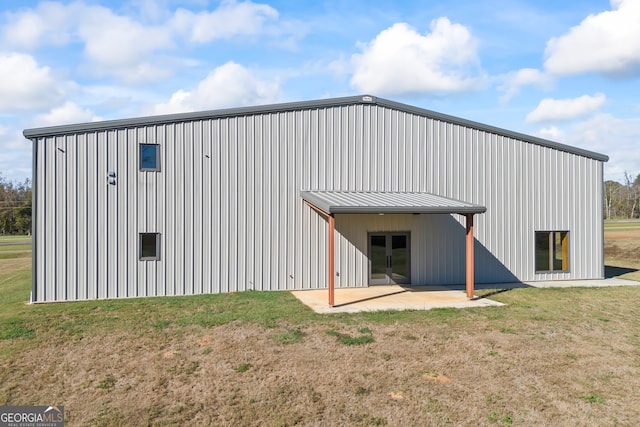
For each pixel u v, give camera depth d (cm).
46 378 718
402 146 1658
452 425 578
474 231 1722
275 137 1528
